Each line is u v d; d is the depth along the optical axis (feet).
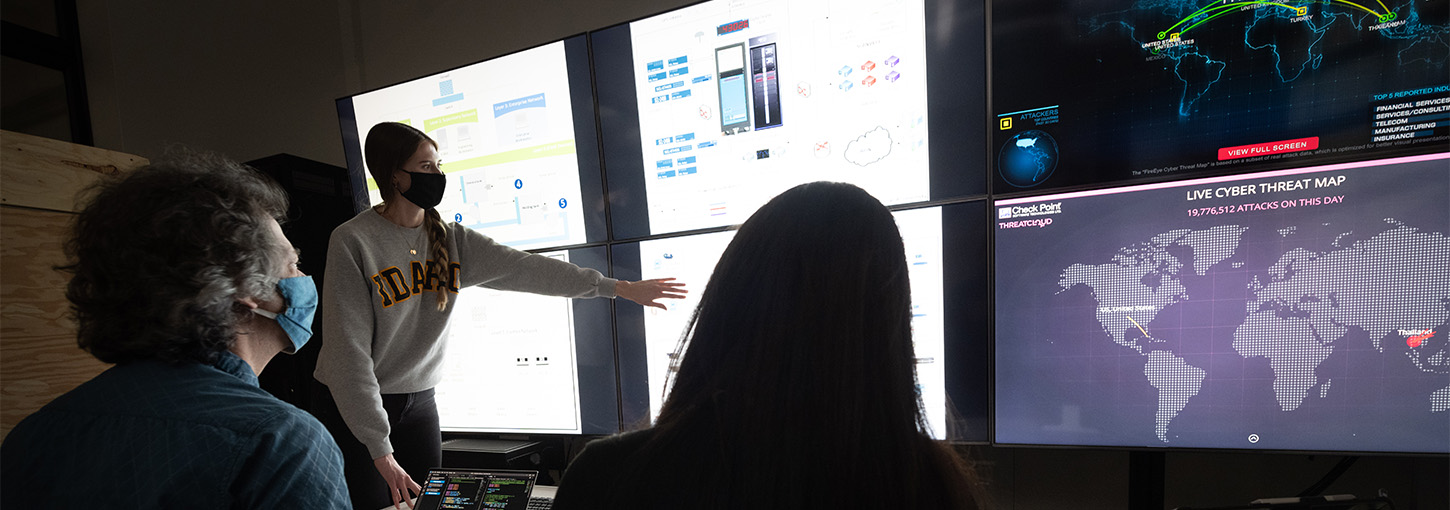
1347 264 4.30
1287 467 5.31
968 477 1.76
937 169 5.36
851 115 5.56
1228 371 4.63
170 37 8.86
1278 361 4.50
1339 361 4.37
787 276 1.62
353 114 7.50
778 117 5.79
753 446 1.49
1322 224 4.33
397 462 5.33
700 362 1.74
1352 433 4.38
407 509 5.21
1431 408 4.18
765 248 1.69
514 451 6.52
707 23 5.90
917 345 5.54
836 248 1.62
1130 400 4.90
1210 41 4.48
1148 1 4.60
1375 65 4.14
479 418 7.21
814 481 1.48
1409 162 4.12
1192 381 4.72
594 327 6.66
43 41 8.50
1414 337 4.18
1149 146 4.70
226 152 9.20
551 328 6.84
